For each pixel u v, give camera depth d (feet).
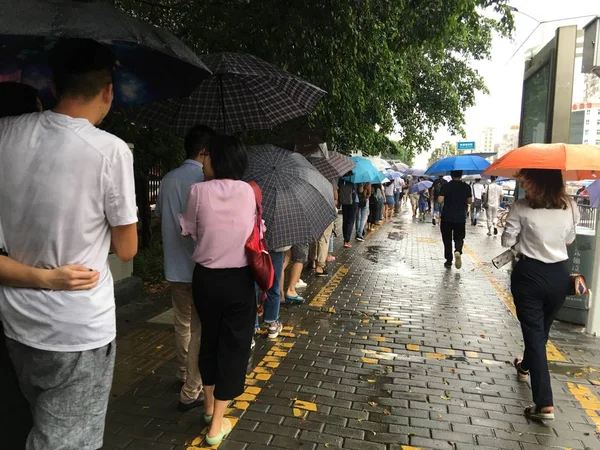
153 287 22.34
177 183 10.82
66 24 6.15
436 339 16.84
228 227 9.34
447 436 10.64
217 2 20.34
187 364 11.14
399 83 40.19
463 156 29.01
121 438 10.23
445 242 29.78
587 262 18.61
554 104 19.17
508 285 25.58
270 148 14.51
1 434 6.79
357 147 38.88
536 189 11.69
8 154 5.90
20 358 6.14
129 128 21.93
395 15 23.58
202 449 9.91
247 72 11.63
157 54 8.36
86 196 5.91
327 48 20.84
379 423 11.10
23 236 5.90
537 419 11.38
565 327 18.62
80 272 5.92
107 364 6.45
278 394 12.36
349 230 37.06
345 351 15.46
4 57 8.00
